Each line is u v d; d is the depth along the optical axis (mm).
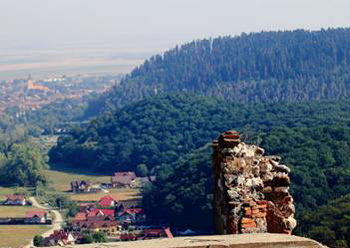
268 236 10289
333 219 49250
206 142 154000
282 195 14312
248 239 10102
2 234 104250
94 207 120938
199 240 10055
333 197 71750
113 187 142625
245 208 13953
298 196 72000
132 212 108000
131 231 97938
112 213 113188
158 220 102688
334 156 83562
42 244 92500
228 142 14422
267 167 14430
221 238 10180
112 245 9797
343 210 50469
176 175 105812
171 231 94500
